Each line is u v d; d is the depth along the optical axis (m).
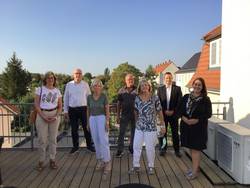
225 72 5.18
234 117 4.75
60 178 3.49
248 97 4.33
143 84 3.54
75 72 4.24
